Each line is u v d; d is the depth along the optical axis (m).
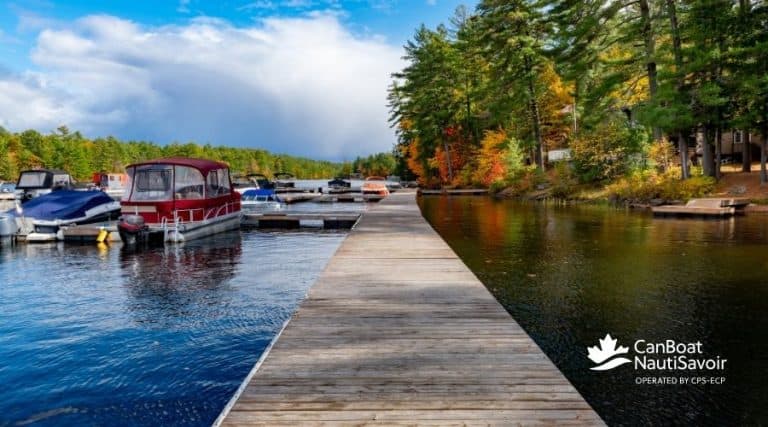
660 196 22.70
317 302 6.56
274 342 4.97
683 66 21.62
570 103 40.69
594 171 28.31
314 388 3.87
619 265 10.24
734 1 20.69
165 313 7.91
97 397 5.02
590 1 26.53
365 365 4.35
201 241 16.95
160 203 16.45
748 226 15.73
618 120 28.95
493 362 4.42
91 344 6.50
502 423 3.30
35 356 6.11
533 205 27.48
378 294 7.01
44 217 17.25
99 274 11.13
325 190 47.41
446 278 8.09
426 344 4.91
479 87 42.97
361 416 3.41
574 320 6.72
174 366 5.77
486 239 14.41
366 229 15.41
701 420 4.17
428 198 36.50
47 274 11.17
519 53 33.47
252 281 10.27
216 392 5.11
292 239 17.55
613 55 32.06
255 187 36.47
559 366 5.26
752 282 8.53
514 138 40.47
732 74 21.48
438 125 46.59
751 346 5.71
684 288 8.23
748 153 24.19
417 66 46.72
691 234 14.29
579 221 18.56
